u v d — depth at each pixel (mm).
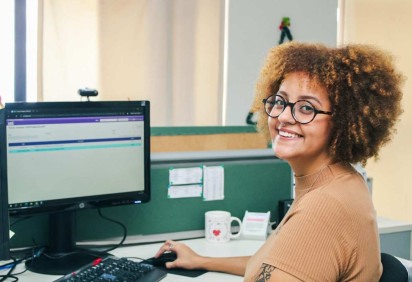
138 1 3107
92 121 1469
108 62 3064
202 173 1775
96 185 1498
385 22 3045
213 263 1402
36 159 1391
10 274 1350
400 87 1040
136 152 1559
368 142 1014
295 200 1091
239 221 1776
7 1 2859
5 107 1328
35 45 2916
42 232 1562
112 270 1302
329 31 3637
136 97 3162
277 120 1062
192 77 3303
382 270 995
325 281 874
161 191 1716
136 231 1691
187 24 3258
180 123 3299
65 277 1233
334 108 998
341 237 888
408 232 1908
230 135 1887
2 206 1166
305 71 1024
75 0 2961
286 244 903
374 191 3064
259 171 1878
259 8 3449
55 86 2969
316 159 1045
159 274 1334
